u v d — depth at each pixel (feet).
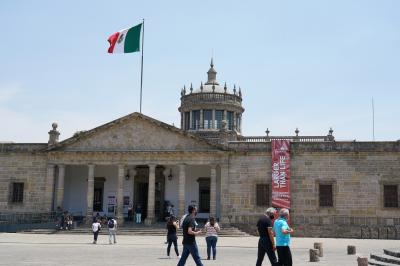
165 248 109.60
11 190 181.98
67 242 127.34
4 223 165.58
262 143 171.94
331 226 163.94
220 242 131.44
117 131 178.29
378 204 163.32
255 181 170.19
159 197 187.21
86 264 74.43
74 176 191.01
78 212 188.24
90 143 178.60
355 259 87.81
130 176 188.75
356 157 166.61
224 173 171.32
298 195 167.43
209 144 172.76
